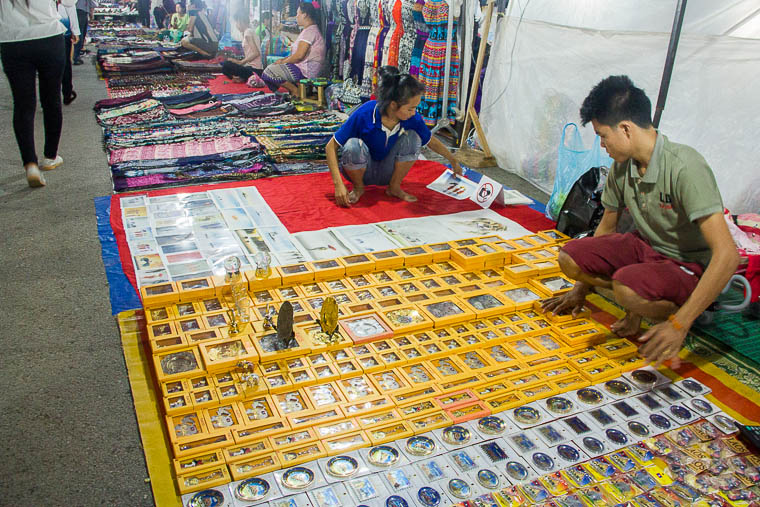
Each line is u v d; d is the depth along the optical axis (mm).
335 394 2516
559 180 4535
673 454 2287
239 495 2021
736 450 2326
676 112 4309
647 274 2627
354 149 4559
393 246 4004
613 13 4691
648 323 3215
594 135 4852
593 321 3180
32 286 3449
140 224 4262
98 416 2479
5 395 2570
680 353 2979
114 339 2998
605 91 2592
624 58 4562
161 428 2393
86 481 2154
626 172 2803
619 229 3674
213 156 5781
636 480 2156
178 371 2555
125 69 10305
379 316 3033
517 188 5438
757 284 3271
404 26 6867
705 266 2744
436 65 6449
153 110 7652
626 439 2348
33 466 2211
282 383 2553
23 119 4828
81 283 3498
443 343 2869
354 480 2104
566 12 5055
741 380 2795
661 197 2637
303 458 2180
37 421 2432
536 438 2340
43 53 4867
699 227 2502
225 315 2967
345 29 8266
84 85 9555
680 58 4207
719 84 4039
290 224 4328
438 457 2225
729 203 4145
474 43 6484
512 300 3256
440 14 6188
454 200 4926
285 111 7742
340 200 4637
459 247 3746
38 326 3074
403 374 2635
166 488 2092
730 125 4039
